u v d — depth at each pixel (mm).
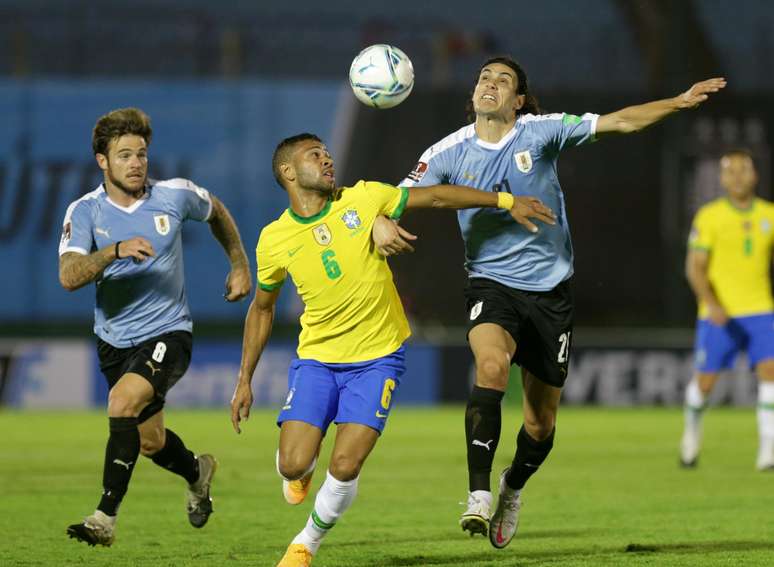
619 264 76875
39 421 64688
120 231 25141
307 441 21516
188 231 76500
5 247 75875
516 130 24766
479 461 22516
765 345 41906
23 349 73188
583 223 76562
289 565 21172
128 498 34312
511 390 75562
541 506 32906
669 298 77375
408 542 26438
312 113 76812
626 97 75938
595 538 27031
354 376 21984
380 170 75812
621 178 76438
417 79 79812
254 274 76625
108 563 23578
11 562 23719
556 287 24859
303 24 81688
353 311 21797
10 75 79000
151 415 25219
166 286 25391
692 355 77125
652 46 79938
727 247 41750
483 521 22062
